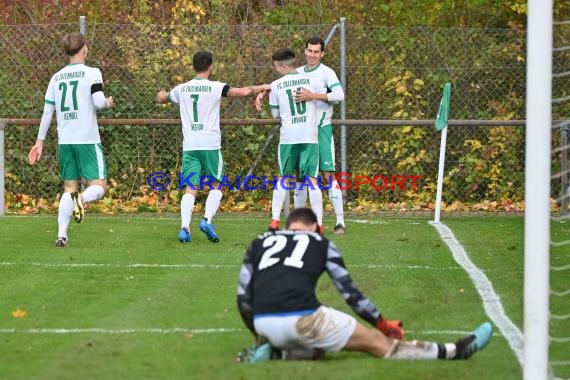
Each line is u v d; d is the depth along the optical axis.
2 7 62.78
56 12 62.72
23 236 45.12
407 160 57.22
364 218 53.69
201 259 39.66
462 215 55.25
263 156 56.75
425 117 57.50
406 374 23.48
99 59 56.50
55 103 43.03
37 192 56.69
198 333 27.97
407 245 43.62
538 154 23.25
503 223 51.16
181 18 61.03
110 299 32.34
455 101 57.50
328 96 45.91
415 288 34.53
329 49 56.41
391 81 57.06
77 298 32.47
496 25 63.78
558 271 38.53
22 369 24.34
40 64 56.47
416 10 62.72
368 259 40.09
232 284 34.78
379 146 57.19
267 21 62.06
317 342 24.05
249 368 23.89
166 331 28.19
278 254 24.58
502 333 28.41
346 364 24.17
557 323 30.12
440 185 51.66
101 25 56.47
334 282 24.55
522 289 34.62
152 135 56.78
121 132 56.78
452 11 63.19
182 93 44.06
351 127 56.88
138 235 45.91
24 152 56.50
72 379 23.47
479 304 32.19
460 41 57.38
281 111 46.06
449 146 57.47
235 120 51.09
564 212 54.06
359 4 62.12
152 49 56.66
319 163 47.19
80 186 56.16
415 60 57.19
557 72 57.53
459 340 24.98
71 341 27.08
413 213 55.78
